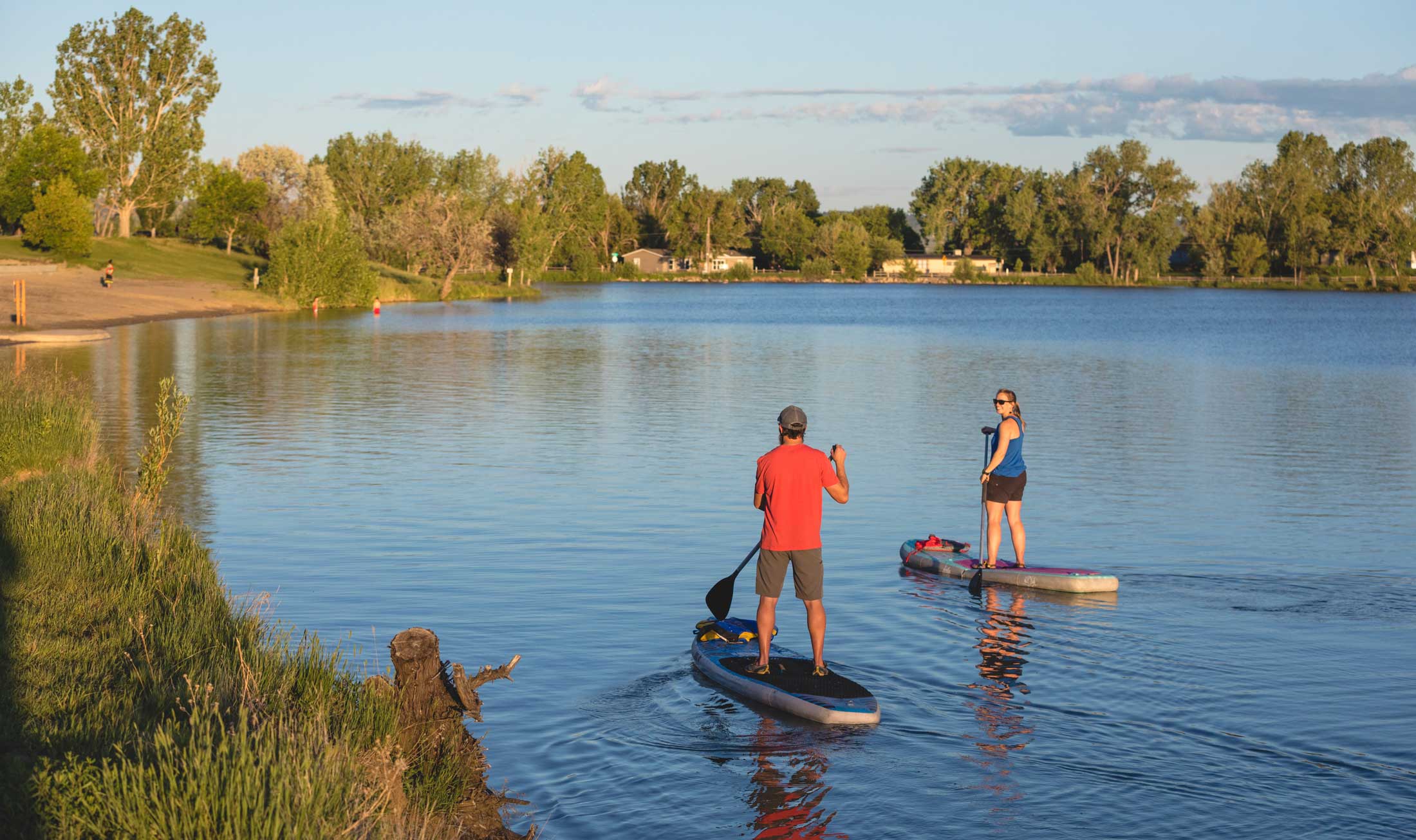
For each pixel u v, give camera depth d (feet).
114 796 15.51
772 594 26.37
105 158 306.35
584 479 53.57
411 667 21.39
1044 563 38.34
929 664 27.61
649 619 31.19
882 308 303.48
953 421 76.38
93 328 159.12
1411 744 22.52
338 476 53.83
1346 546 40.78
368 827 16.56
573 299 341.82
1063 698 25.20
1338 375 117.19
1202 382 107.86
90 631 25.71
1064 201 537.65
